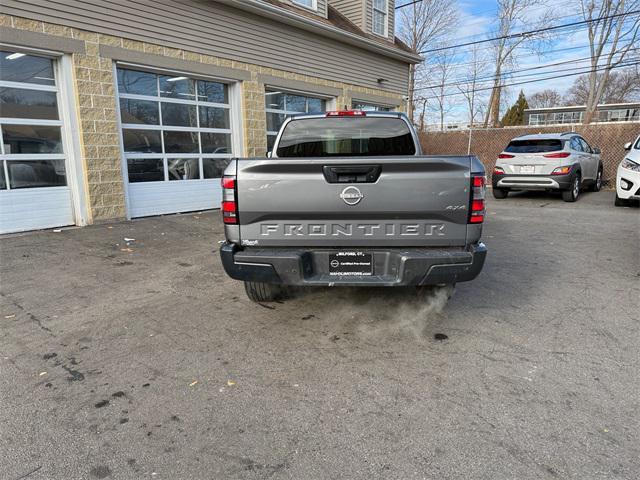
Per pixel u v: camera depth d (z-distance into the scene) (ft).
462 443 7.67
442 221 10.98
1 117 22.88
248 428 8.13
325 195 10.89
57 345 11.44
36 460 7.29
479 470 7.04
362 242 11.17
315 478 6.91
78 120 25.40
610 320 12.92
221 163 34.83
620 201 34.22
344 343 11.55
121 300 14.69
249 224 11.33
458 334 12.03
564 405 8.73
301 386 9.52
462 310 13.76
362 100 48.75
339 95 45.34
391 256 11.16
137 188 29.32
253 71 35.45
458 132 65.41
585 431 7.94
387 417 8.42
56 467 7.14
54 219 25.40
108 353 11.02
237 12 33.63
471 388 9.37
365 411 8.61
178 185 31.78
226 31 32.99
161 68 29.14
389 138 16.58
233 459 7.34
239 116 35.22
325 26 39.78
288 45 38.45
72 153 25.44
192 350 11.19
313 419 8.38
